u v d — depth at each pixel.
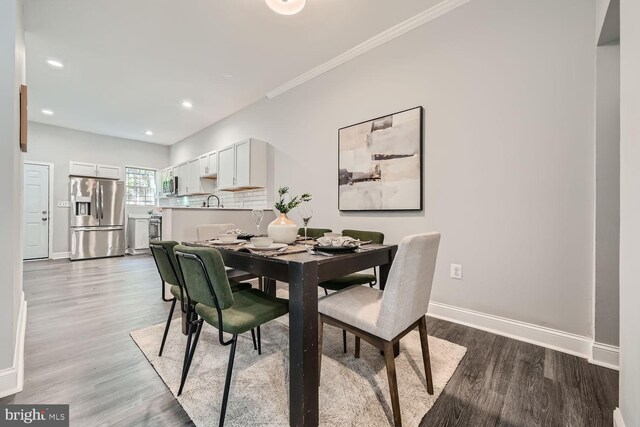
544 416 1.27
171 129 5.80
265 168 4.19
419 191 2.47
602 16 1.57
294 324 1.21
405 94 2.60
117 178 6.00
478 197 2.19
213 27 2.60
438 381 1.51
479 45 2.18
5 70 1.45
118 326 2.24
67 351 1.83
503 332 2.07
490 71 2.13
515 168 2.02
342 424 1.22
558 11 1.86
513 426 1.21
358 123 2.94
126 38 2.76
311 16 2.46
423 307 1.40
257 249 1.55
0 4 1.45
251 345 1.92
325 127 3.33
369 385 1.48
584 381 1.52
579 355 1.78
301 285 1.19
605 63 1.68
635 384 0.98
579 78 1.79
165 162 7.17
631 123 1.03
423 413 1.28
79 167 5.91
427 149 2.45
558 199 1.87
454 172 2.30
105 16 2.44
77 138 5.89
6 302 1.42
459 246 2.28
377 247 1.71
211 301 1.27
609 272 1.67
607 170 1.67
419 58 2.50
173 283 1.74
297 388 1.18
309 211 1.98
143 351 1.83
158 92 4.02
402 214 2.62
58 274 4.12
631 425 1.01
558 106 1.86
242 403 1.34
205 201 5.57
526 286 1.98
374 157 2.78
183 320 2.08
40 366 1.65
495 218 2.11
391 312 1.19
